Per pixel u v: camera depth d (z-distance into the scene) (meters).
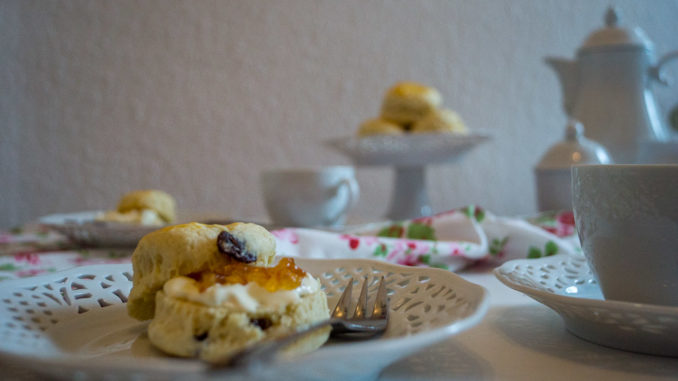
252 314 0.24
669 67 1.35
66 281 0.30
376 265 0.34
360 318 0.28
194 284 0.26
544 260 0.36
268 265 0.30
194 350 0.24
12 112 1.10
